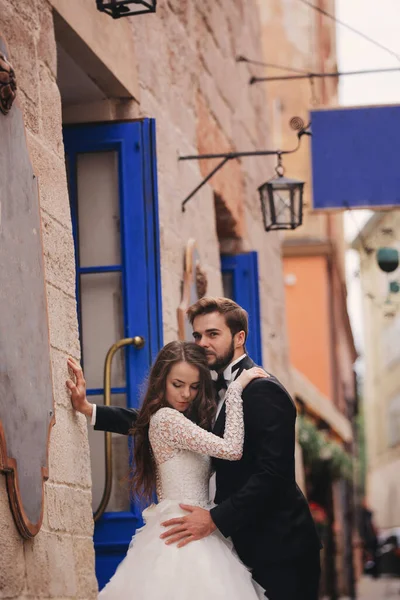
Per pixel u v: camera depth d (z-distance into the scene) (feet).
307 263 96.43
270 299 57.57
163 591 22.67
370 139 46.50
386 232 56.03
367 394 250.37
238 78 52.03
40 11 25.29
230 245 49.67
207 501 24.06
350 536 111.34
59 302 24.34
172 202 37.09
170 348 24.16
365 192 46.26
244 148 52.39
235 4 52.54
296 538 23.99
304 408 80.69
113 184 32.35
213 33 46.78
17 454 20.68
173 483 23.75
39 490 21.62
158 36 37.37
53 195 24.66
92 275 32.22
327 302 97.19
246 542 24.11
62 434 23.71
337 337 110.11
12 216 21.48
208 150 44.16
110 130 32.14
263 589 23.79
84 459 24.93
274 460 23.40
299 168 88.63
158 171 35.60
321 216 95.91
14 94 21.63
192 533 23.16
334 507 95.61
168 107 37.91
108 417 24.93
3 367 20.40
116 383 31.55
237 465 24.07
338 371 108.88
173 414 23.75
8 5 23.29
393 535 144.15
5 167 21.35
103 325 32.04
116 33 32.01
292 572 23.90
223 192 46.34
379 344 231.71
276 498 24.11
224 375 24.85
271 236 59.77
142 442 24.48
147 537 23.61
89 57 30.09
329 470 77.15
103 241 32.27
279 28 90.84
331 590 81.87
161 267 34.78
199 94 43.34
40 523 21.53
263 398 23.71
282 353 60.39
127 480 26.81
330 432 96.43
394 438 223.30
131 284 31.48
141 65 34.71
